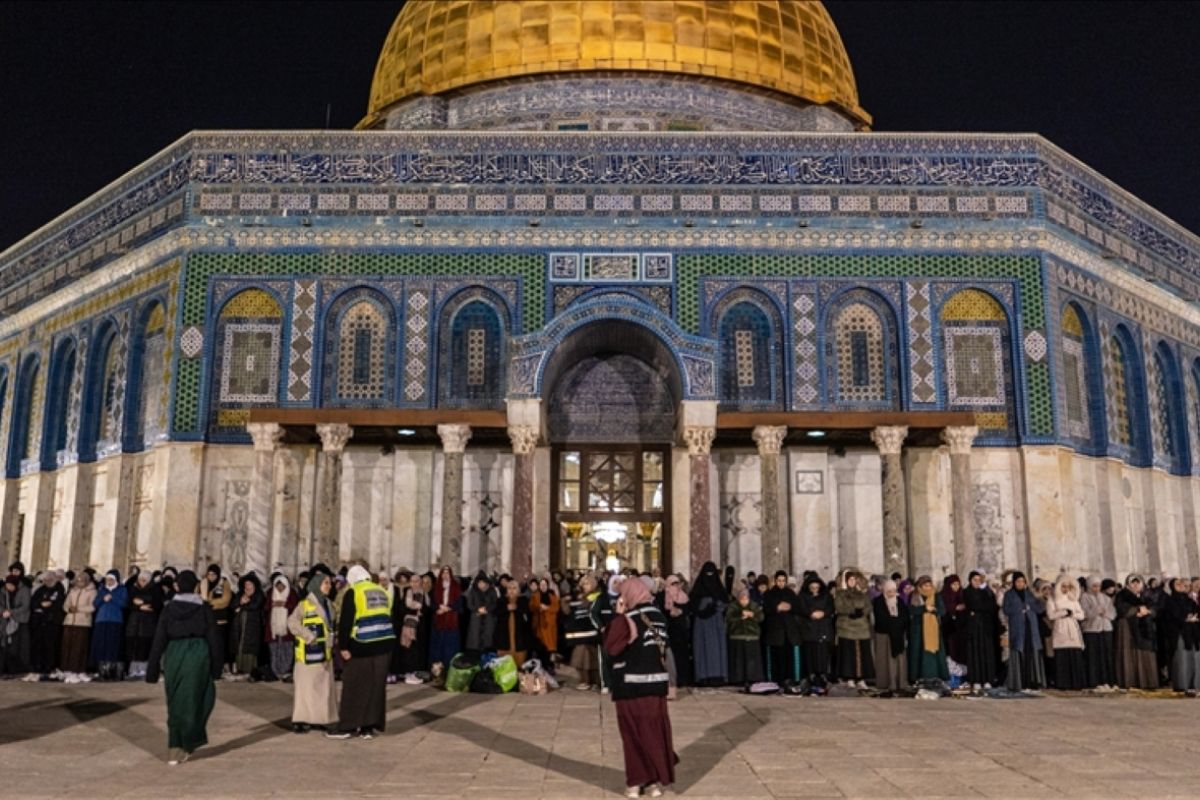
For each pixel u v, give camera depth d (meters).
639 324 19.00
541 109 25.95
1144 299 24.00
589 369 21.69
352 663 10.35
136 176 22.86
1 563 25.09
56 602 15.92
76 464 23.11
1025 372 20.55
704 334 20.80
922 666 14.39
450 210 21.25
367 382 20.73
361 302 21.06
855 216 21.25
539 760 9.03
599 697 13.98
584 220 21.19
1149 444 23.11
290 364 20.58
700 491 18.36
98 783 8.05
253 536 18.78
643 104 25.78
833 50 28.38
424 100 26.78
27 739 10.24
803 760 9.04
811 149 21.50
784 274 21.08
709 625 14.88
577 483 21.23
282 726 11.13
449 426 18.92
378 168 21.41
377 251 21.09
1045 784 8.05
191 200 21.20
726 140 21.52
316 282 20.95
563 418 21.45
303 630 10.77
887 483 18.86
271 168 21.38
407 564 20.33
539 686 14.32
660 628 7.73
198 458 20.09
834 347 20.92
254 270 20.97
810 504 20.67
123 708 12.49
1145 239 24.12
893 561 18.48
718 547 20.66
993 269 21.06
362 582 10.55
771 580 17.83
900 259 21.12
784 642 14.67
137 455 21.80
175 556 19.62
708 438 18.55
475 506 20.73
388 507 20.56
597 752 9.45
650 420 21.44
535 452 20.09
